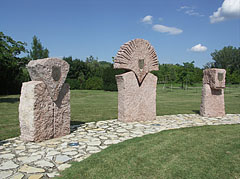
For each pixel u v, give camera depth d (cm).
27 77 2828
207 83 902
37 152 445
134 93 770
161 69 4522
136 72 770
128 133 606
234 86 3809
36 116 510
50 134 546
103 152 438
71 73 3953
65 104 589
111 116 916
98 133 607
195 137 551
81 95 2177
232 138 544
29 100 511
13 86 2517
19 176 335
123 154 427
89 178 331
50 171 355
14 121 815
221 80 870
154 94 816
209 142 509
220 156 419
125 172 350
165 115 931
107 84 2925
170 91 2783
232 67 6259
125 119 757
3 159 406
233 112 1027
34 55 3828
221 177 334
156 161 394
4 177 331
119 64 742
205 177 334
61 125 577
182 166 373
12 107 1257
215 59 6769
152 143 498
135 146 476
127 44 751
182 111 1064
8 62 1586
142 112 789
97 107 1246
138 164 381
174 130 629
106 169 361
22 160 401
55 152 445
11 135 586
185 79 3203
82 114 977
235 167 369
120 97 772
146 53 793
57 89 550
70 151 452
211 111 893
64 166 375
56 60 546
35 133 509
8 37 1574
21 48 1647
